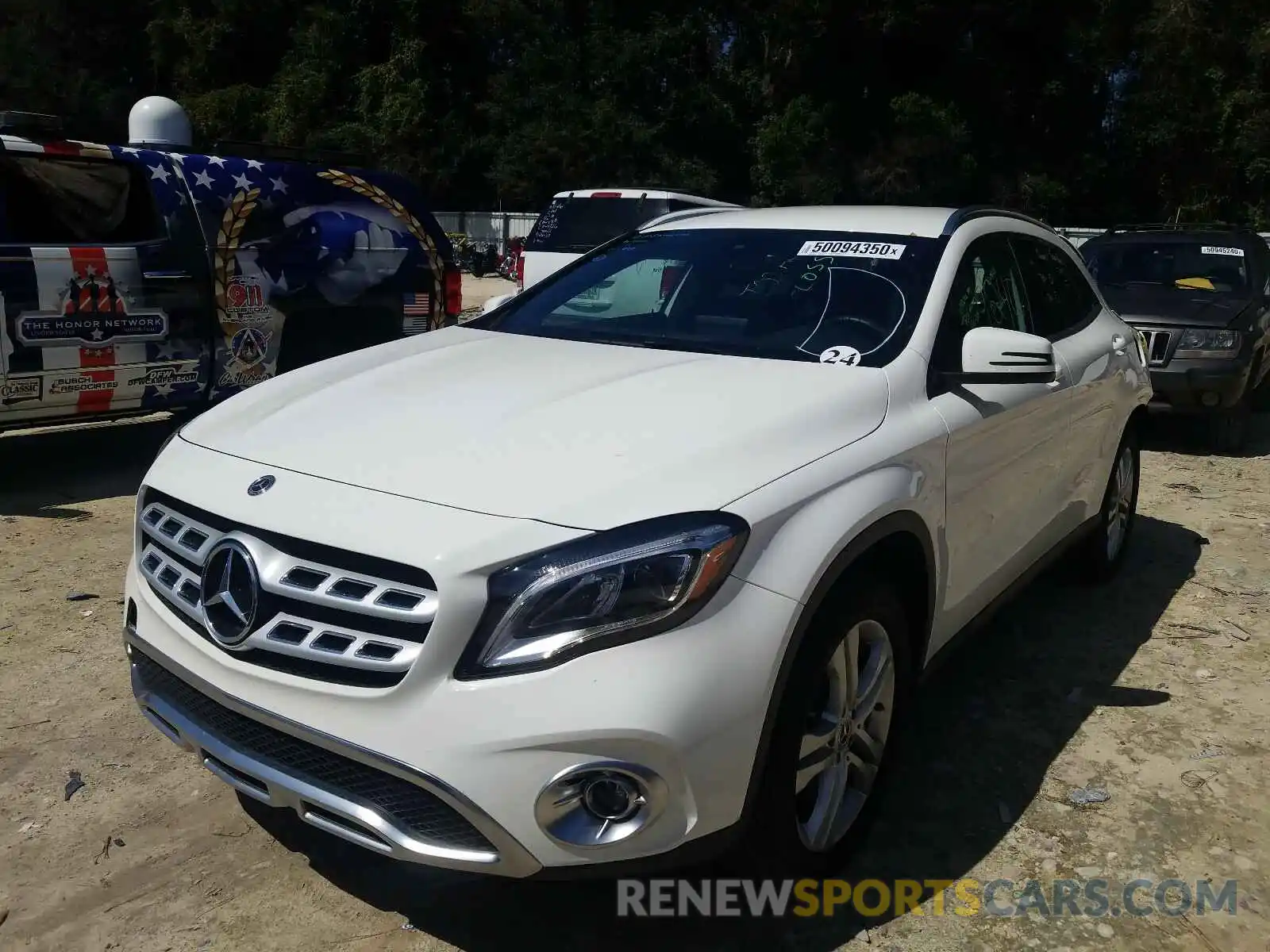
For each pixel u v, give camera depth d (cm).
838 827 284
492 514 234
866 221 394
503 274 2638
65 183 637
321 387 322
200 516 263
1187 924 278
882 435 291
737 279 378
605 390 296
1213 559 571
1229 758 360
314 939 266
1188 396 795
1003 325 388
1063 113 3131
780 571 241
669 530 230
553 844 220
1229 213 3170
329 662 229
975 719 384
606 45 3081
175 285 634
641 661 220
